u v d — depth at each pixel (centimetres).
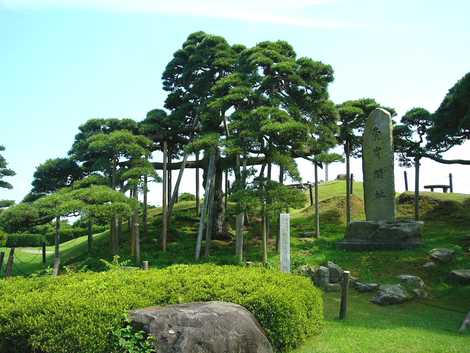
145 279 1211
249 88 2694
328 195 4222
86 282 1193
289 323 1087
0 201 3794
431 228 3153
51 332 938
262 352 978
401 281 2038
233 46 3309
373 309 1725
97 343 913
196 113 3334
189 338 902
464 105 2677
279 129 2422
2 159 3938
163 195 3178
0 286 1221
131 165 3080
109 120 3225
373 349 1112
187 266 1452
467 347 1131
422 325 1434
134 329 925
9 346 975
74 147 3262
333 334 1258
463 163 3025
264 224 2533
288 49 2988
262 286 1170
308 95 2872
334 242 2880
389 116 2691
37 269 3231
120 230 3444
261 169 2880
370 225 2609
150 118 3344
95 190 2673
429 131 2934
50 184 3238
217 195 3475
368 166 2733
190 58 3244
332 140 2864
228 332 940
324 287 2084
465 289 1941
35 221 2702
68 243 4362
